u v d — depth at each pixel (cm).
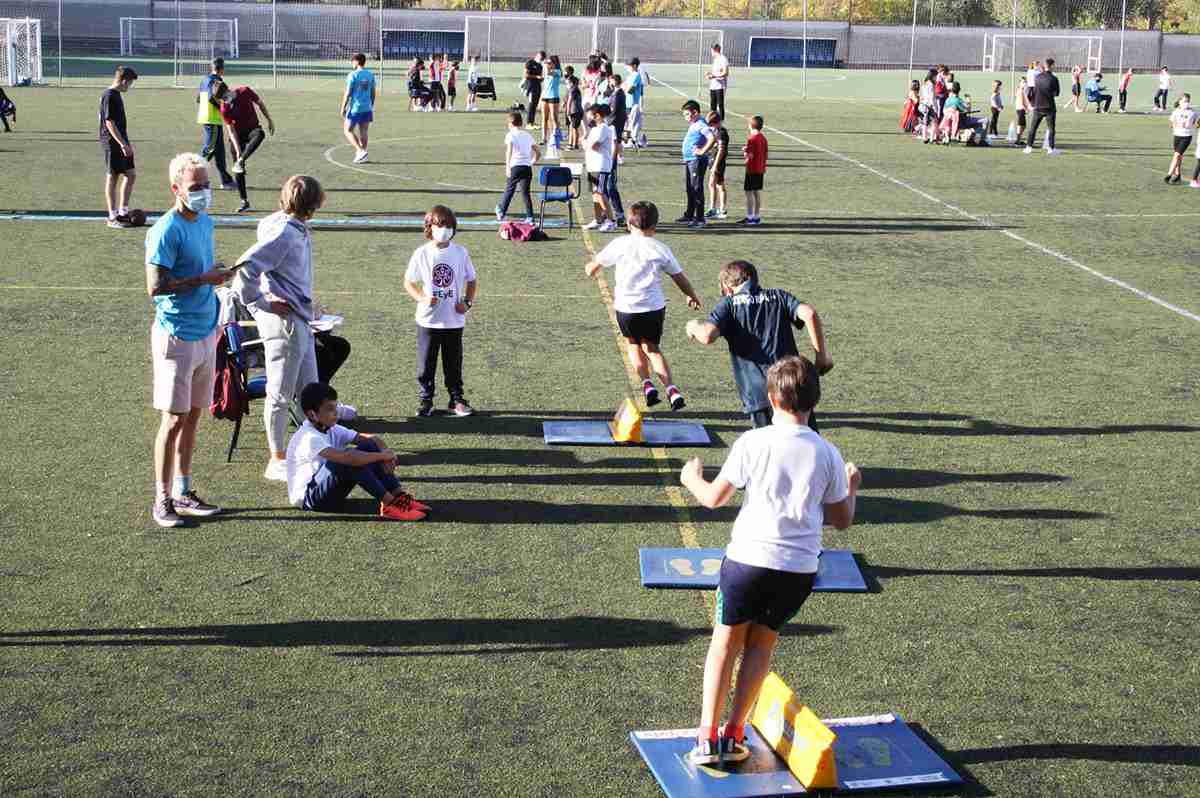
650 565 723
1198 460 944
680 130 3528
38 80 4809
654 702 578
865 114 4259
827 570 723
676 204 2172
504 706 570
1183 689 604
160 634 631
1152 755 545
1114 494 868
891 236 1911
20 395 1025
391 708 566
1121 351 1266
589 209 2108
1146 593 712
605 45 7219
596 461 912
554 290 1474
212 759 521
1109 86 6188
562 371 1143
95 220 1830
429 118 3816
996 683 605
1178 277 1650
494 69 6450
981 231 1978
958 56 7431
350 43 7175
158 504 770
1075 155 3177
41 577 694
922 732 560
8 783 500
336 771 515
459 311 989
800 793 510
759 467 499
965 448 959
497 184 2369
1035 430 1007
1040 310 1442
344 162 2623
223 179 2194
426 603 673
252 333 1002
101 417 976
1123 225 2072
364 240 1747
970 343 1284
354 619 652
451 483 859
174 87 4653
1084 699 592
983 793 516
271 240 803
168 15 7169
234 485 848
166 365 749
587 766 524
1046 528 805
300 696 574
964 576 729
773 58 7325
